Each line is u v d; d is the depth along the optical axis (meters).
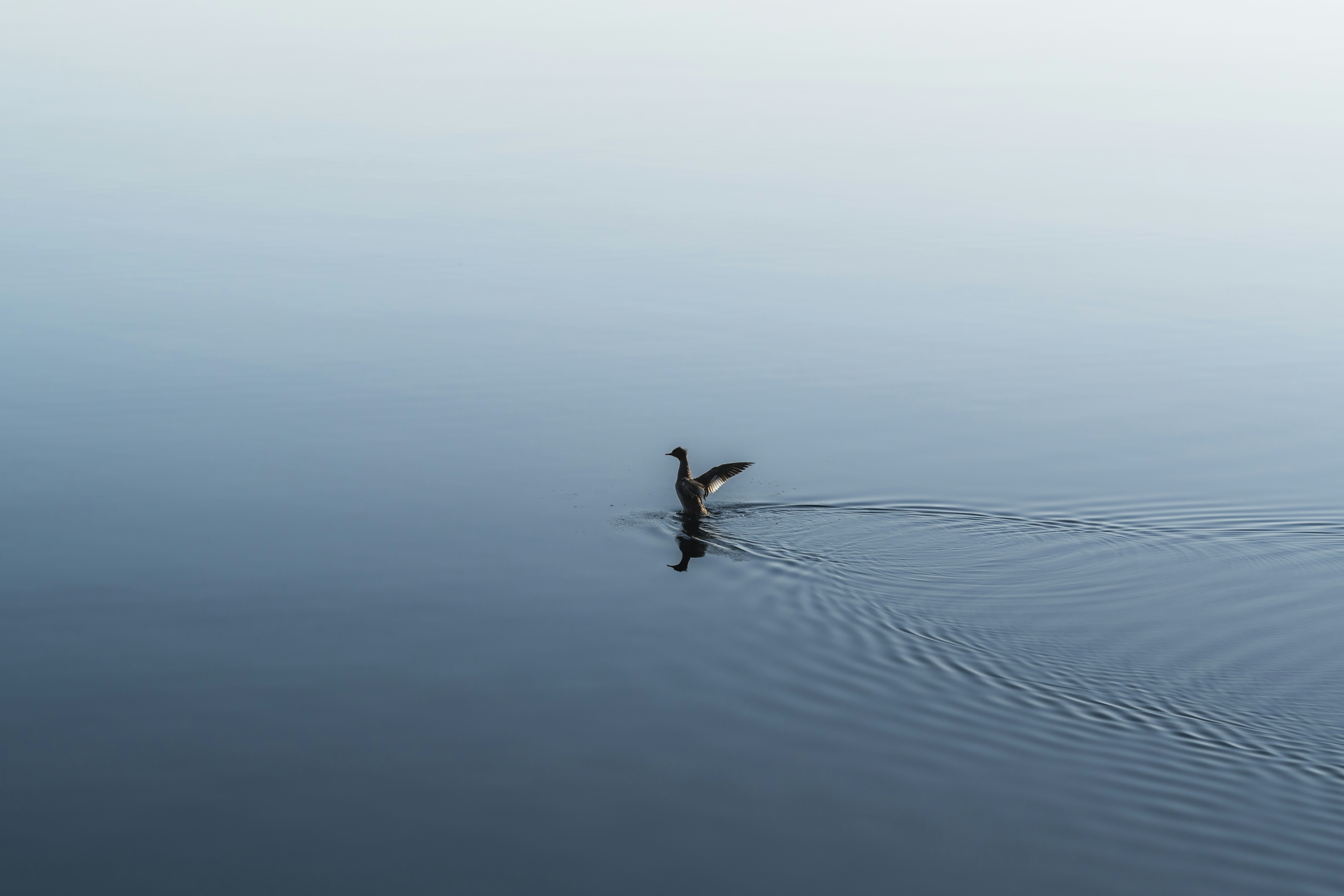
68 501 22.11
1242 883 11.69
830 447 25.56
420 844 12.35
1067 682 15.31
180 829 12.58
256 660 16.30
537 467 24.25
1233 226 50.25
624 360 32.41
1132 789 13.17
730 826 12.66
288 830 12.58
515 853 12.21
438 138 73.25
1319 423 27.17
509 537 20.55
